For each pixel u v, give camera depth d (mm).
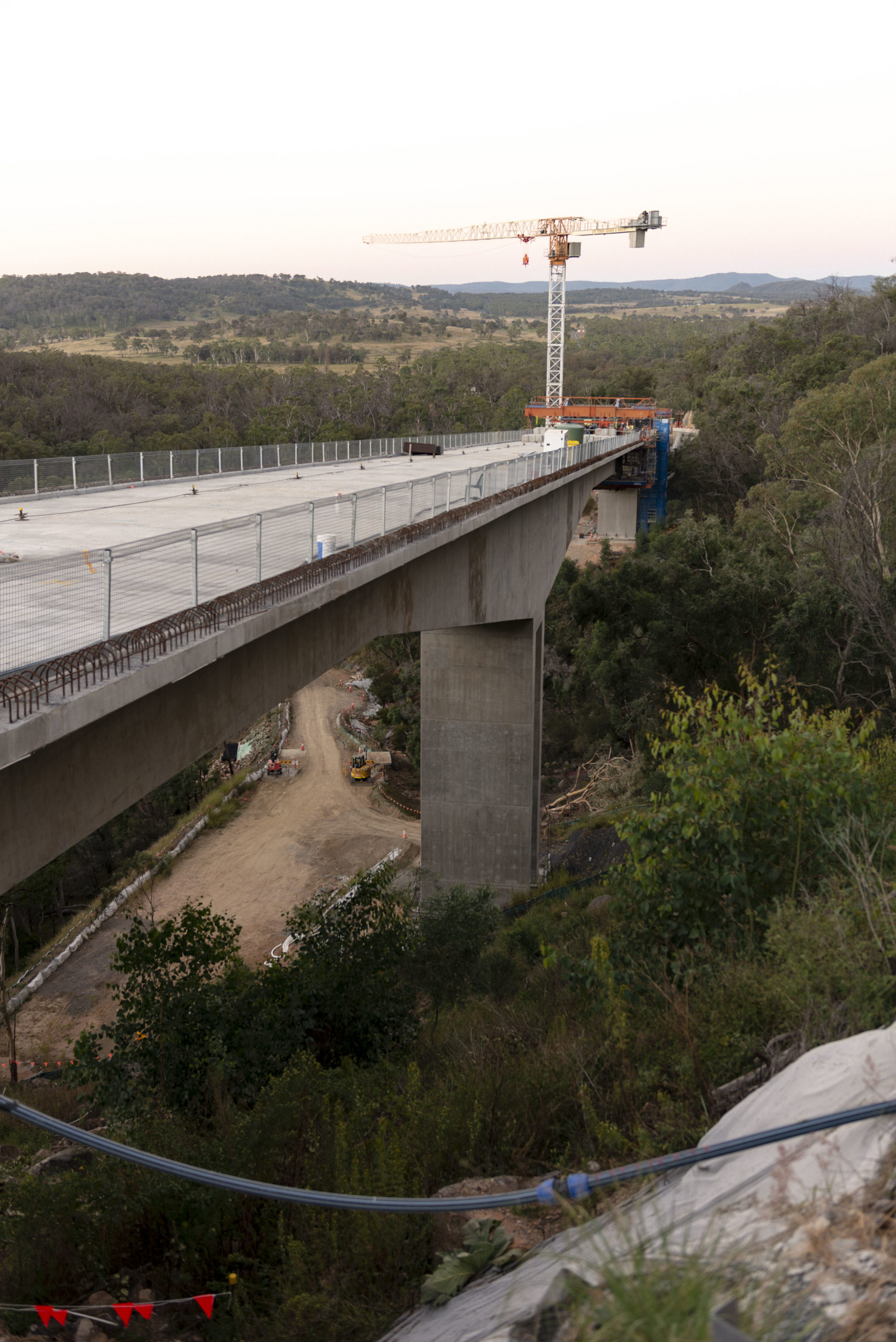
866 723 10508
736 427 91688
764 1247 3088
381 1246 6195
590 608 46094
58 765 10984
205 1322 6758
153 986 13258
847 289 125312
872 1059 4438
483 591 30828
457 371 160875
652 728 42562
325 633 19422
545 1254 4074
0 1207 8391
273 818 47625
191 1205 7477
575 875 34156
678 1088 6828
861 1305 2557
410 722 57531
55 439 88938
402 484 21266
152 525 21828
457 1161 7227
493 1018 13203
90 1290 7371
